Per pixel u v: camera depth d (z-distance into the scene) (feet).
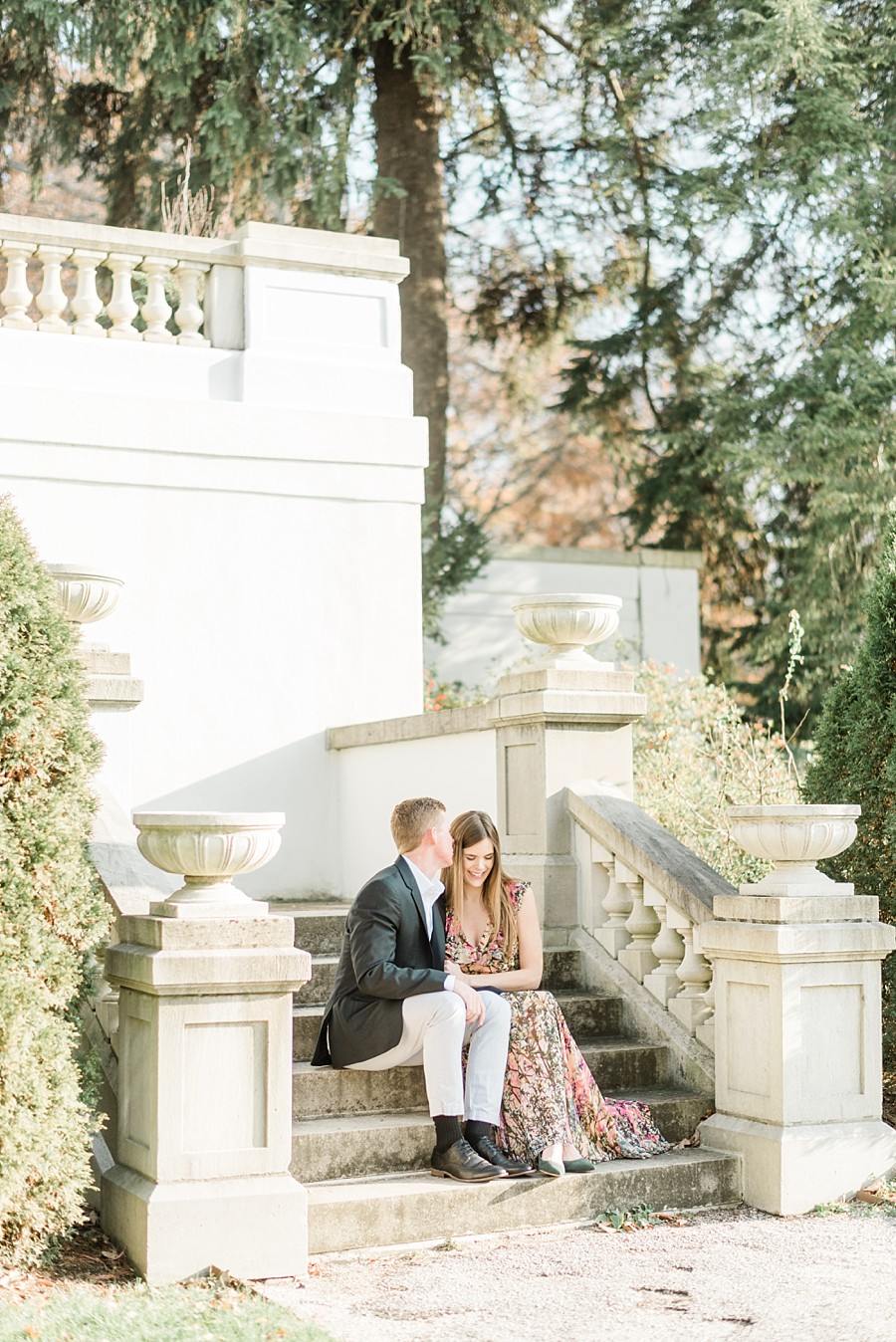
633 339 50.70
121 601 25.46
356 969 16.16
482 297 56.29
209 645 26.14
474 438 71.51
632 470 52.03
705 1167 16.71
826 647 43.27
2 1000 13.46
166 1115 13.97
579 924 20.74
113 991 15.98
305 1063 17.48
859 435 40.63
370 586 27.66
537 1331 12.26
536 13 43.34
